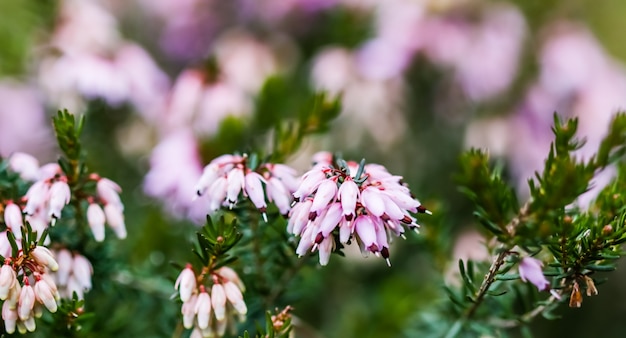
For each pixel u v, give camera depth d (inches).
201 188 11.9
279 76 16.6
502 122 18.3
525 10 19.9
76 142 12.1
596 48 19.6
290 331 11.8
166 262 14.4
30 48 17.5
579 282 11.7
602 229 11.5
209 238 11.8
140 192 16.8
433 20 18.0
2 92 17.5
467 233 17.0
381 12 19.0
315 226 11.3
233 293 11.8
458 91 18.1
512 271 12.9
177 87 16.6
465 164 12.0
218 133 15.5
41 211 11.9
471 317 12.8
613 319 17.8
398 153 18.1
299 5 19.5
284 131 14.2
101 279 12.9
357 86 17.8
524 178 18.0
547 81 18.8
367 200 11.2
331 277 16.5
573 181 11.3
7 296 11.3
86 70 15.9
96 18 16.8
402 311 15.7
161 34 21.6
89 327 12.5
